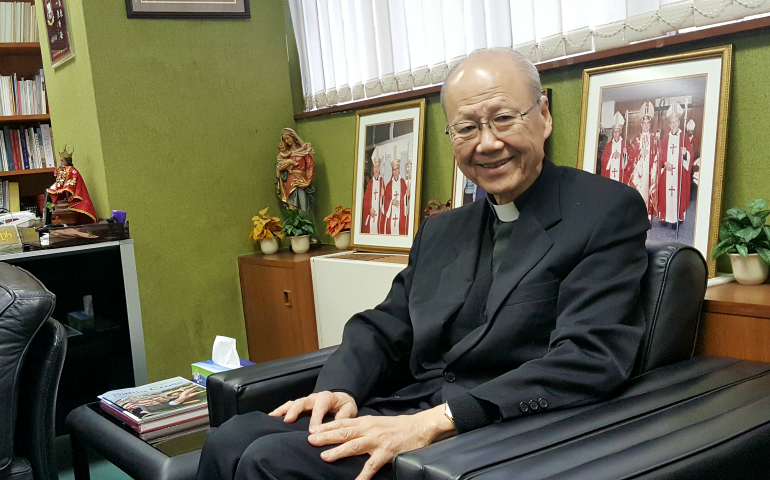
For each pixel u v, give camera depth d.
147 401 1.90
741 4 1.77
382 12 2.88
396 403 1.50
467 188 2.52
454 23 2.57
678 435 1.03
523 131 1.38
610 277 1.29
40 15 3.43
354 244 3.09
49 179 4.32
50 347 1.71
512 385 1.20
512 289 1.36
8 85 3.96
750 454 1.04
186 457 1.56
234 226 3.38
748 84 1.79
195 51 3.22
